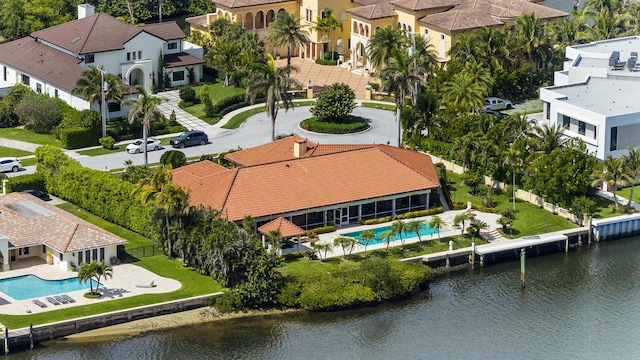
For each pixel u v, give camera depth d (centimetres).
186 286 14238
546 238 15862
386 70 18025
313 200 15762
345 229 15912
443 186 17012
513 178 16788
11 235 14775
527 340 13675
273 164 16112
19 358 13012
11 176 17362
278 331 13712
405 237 15725
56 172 16912
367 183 16212
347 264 14900
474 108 18788
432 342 13575
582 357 13338
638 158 16562
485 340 13650
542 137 17112
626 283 15100
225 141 18900
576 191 16338
